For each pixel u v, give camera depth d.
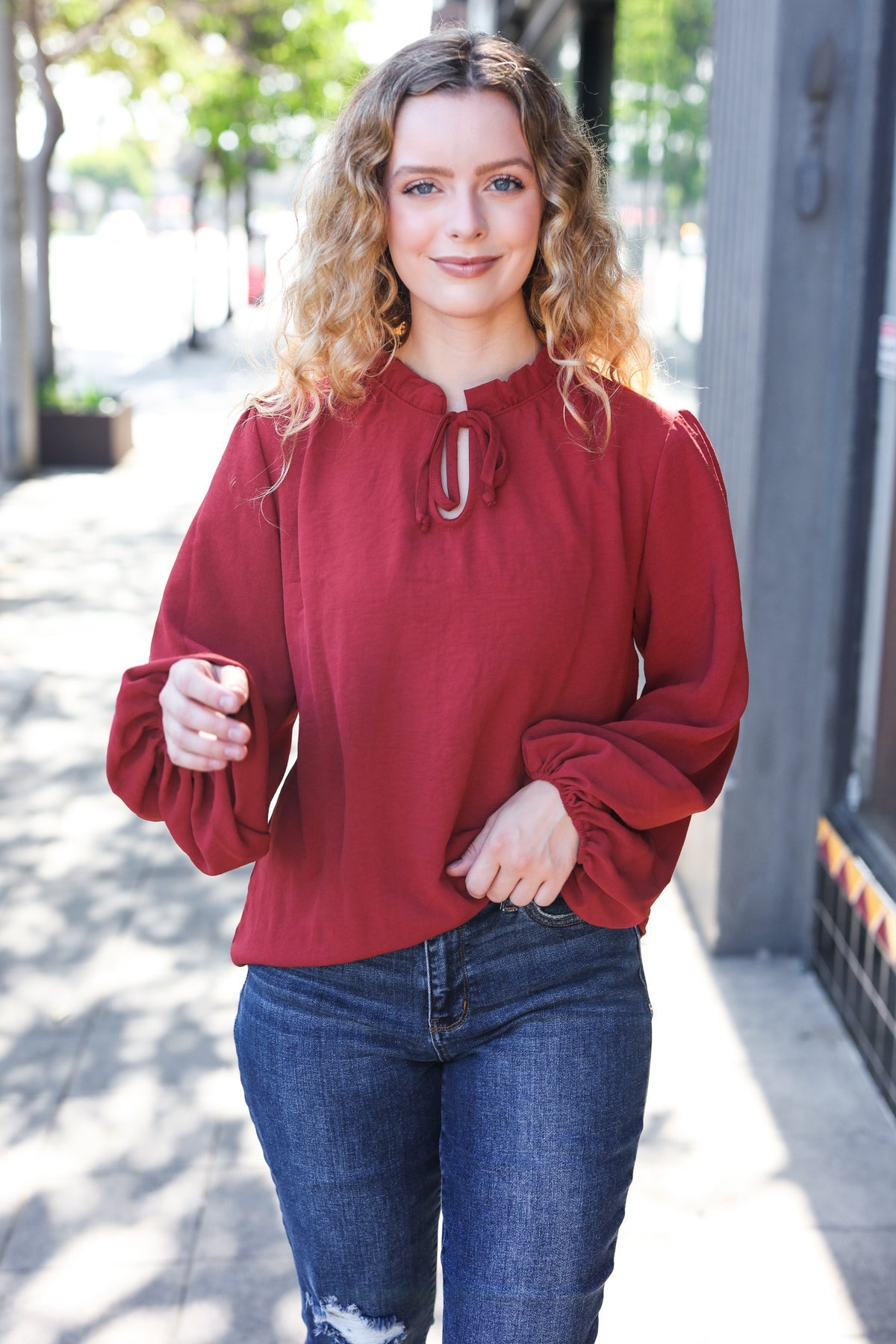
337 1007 1.61
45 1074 3.34
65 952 3.96
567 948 1.63
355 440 1.62
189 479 11.66
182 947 4.01
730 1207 2.86
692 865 4.14
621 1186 1.59
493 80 1.55
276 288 1.74
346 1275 1.64
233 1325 2.53
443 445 1.59
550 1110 1.55
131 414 12.84
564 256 1.63
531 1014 1.60
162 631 1.63
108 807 5.04
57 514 10.13
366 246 1.61
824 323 3.46
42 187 13.09
